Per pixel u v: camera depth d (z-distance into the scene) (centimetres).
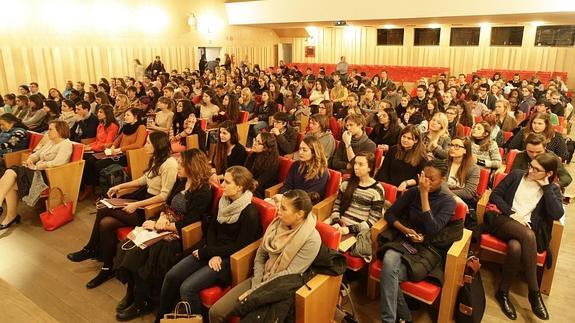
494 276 307
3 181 383
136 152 454
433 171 242
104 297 285
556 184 270
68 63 1059
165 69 1305
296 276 210
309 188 326
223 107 658
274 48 1755
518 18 1095
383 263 239
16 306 113
